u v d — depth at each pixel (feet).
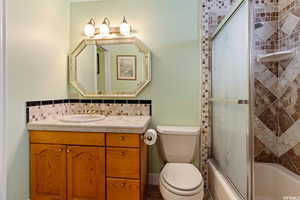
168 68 6.77
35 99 5.51
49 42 6.09
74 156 5.15
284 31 5.74
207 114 6.62
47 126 5.17
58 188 5.23
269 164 5.99
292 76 5.40
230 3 6.40
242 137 4.20
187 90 6.72
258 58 5.96
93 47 7.07
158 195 6.24
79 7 7.18
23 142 5.10
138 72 6.87
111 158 5.03
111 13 7.02
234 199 4.15
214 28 6.49
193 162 6.68
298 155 5.24
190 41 6.66
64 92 6.97
